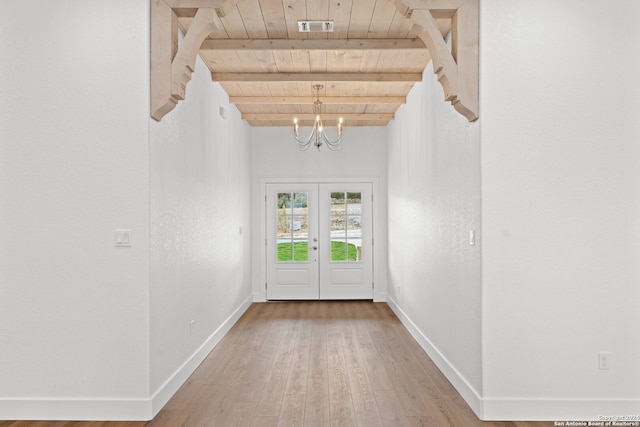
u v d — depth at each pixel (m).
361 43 4.23
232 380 3.77
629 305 3.03
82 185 3.08
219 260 5.11
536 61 3.06
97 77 3.08
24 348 3.05
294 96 5.86
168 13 3.09
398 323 5.95
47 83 3.09
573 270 3.04
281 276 7.70
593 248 3.04
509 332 3.03
